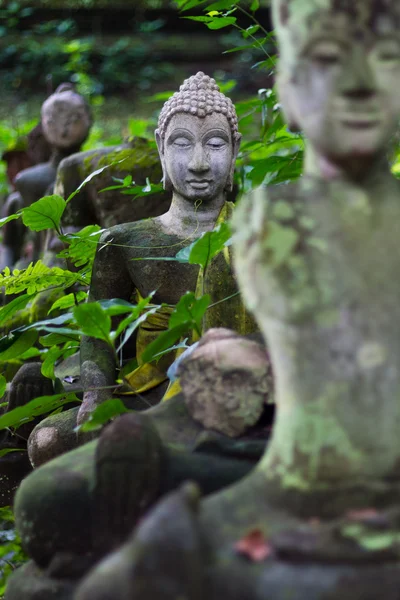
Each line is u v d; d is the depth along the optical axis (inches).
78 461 109.1
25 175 273.0
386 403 89.6
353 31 92.2
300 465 91.2
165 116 168.4
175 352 160.6
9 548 162.2
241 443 108.7
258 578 83.2
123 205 214.4
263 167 178.1
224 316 142.9
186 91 167.8
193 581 80.5
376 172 94.8
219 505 92.8
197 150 165.0
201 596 81.4
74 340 167.2
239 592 83.1
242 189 203.3
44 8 529.3
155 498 103.7
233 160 170.9
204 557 85.0
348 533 86.1
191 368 114.5
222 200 169.8
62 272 170.6
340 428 90.0
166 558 80.4
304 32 93.3
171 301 165.3
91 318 123.9
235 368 113.0
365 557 83.4
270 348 94.5
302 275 89.4
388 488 89.7
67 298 169.6
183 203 167.8
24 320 222.7
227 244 132.0
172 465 106.3
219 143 166.4
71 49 480.1
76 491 104.8
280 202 91.0
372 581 82.0
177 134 166.1
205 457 107.7
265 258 90.1
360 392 89.5
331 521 89.6
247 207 93.4
